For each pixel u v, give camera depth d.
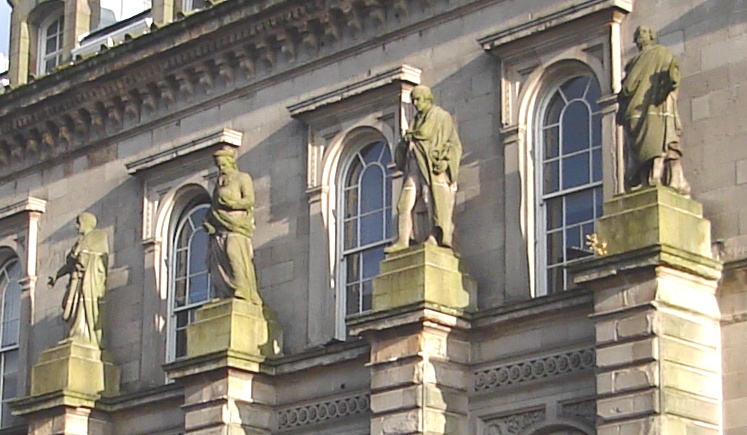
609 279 38.44
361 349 44.38
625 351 38.06
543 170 43.22
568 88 43.25
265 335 46.59
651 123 38.94
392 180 45.78
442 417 41.59
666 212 38.34
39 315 54.28
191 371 45.91
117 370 50.97
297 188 47.94
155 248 51.12
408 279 42.06
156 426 48.88
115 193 52.91
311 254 47.09
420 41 45.91
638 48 40.69
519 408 41.50
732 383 38.44
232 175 47.22
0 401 55.09
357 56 47.41
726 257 39.19
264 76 49.47
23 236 55.34
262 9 48.91
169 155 50.91
